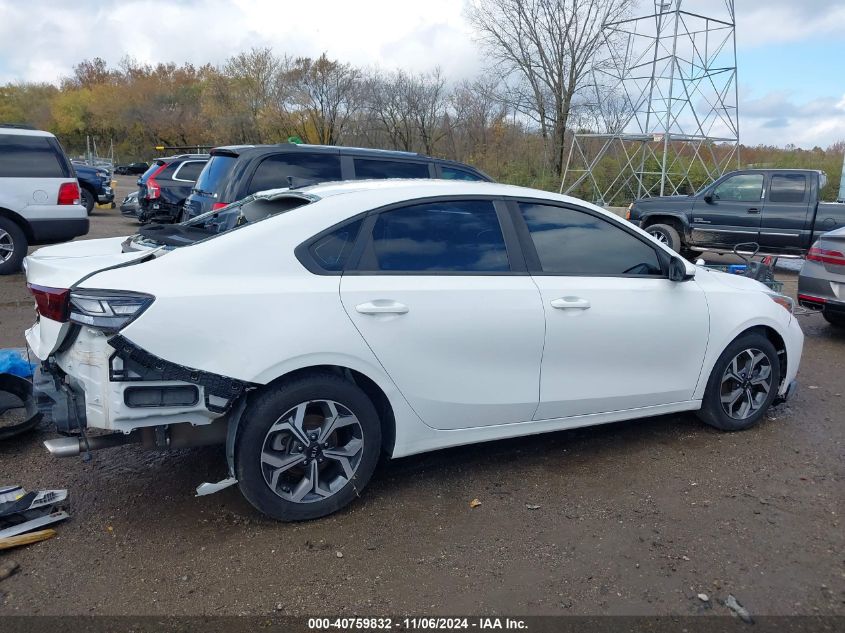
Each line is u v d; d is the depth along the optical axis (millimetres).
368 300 3408
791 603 2881
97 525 3408
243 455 3250
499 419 3896
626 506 3693
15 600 2826
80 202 10219
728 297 4621
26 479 3869
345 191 3703
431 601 2875
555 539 3357
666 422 4965
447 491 3838
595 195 21844
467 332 3646
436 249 3703
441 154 33562
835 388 5891
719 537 3389
